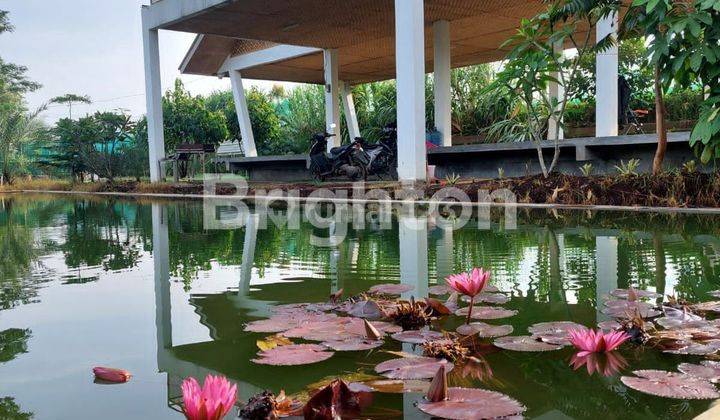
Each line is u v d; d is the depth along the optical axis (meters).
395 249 2.77
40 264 2.59
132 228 4.28
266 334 1.40
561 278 1.98
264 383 1.06
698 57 3.49
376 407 0.94
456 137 11.99
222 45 12.71
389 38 10.70
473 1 8.12
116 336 1.40
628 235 3.04
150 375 1.12
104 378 1.10
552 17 5.11
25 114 17.78
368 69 13.75
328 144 11.60
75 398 0.99
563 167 6.82
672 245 2.65
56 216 5.71
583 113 10.84
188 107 17.84
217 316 1.58
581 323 1.42
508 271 2.12
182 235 3.70
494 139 11.38
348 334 1.36
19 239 3.67
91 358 1.23
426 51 11.75
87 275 2.28
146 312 1.64
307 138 16.25
